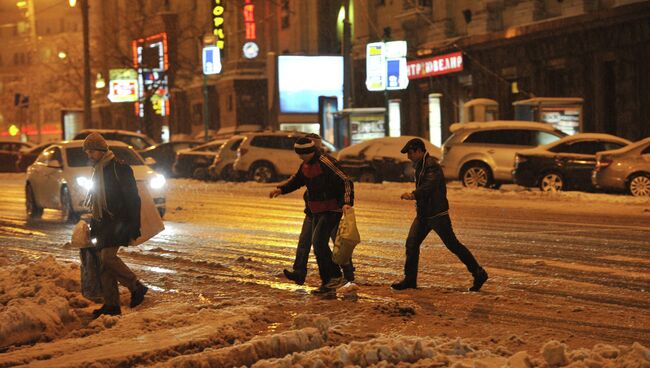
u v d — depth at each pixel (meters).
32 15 154.62
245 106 88.31
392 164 45.81
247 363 11.45
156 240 25.16
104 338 12.75
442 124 62.47
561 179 38.00
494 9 57.09
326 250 16.33
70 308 15.02
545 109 45.66
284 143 51.47
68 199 30.61
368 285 17.16
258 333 13.17
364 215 31.64
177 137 101.25
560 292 16.14
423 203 16.28
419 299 15.66
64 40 153.25
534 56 53.06
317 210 16.36
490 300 15.45
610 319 13.88
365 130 56.31
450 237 16.20
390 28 68.31
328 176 16.23
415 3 64.19
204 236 26.02
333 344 12.38
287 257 21.52
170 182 55.50
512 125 41.06
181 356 11.32
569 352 11.12
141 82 104.19
